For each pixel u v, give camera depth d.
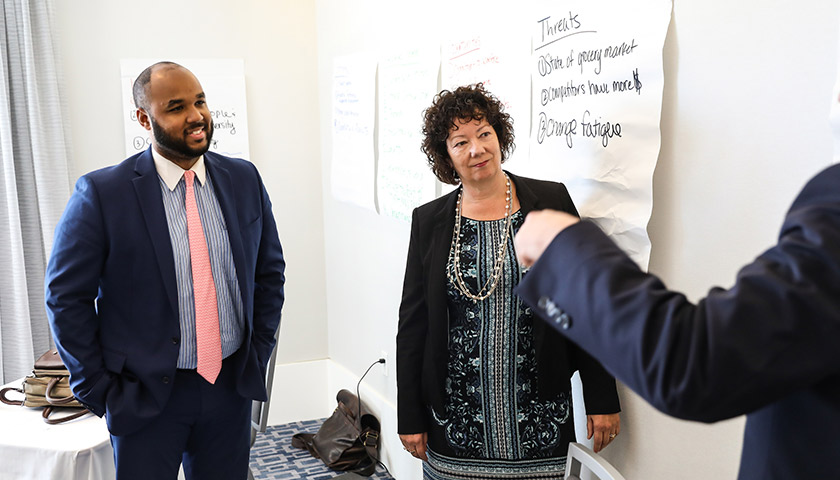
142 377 2.04
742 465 0.72
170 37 3.80
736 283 0.62
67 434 2.15
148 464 2.11
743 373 0.58
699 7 1.62
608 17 1.86
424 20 2.88
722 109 1.58
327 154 4.02
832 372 0.58
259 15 3.93
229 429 2.26
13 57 3.44
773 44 1.45
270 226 2.40
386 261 3.36
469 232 1.93
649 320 0.63
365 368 3.71
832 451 0.61
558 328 0.71
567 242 0.71
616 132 1.85
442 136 1.91
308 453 3.66
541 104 2.17
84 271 1.99
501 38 2.36
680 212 1.72
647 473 1.89
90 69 3.69
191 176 2.14
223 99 3.89
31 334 3.54
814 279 0.57
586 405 1.91
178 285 2.09
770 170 1.48
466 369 1.91
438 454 1.99
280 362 4.14
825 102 1.36
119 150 3.79
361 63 3.41
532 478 1.91
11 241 3.45
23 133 3.50
